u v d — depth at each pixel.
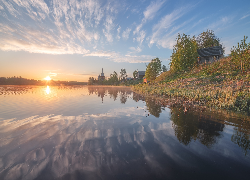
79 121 5.18
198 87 13.30
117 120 5.29
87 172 2.19
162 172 2.19
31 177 2.07
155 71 43.56
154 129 4.21
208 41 41.53
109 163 2.44
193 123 4.73
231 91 8.34
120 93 19.88
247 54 14.59
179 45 28.66
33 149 2.93
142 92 18.62
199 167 2.31
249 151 2.81
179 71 28.61
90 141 3.34
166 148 2.98
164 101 9.90
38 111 7.12
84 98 13.50
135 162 2.46
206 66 23.31
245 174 2.12
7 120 5.34
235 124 4.53
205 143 3.21
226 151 2.82
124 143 3.24
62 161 2.48
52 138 3.52
